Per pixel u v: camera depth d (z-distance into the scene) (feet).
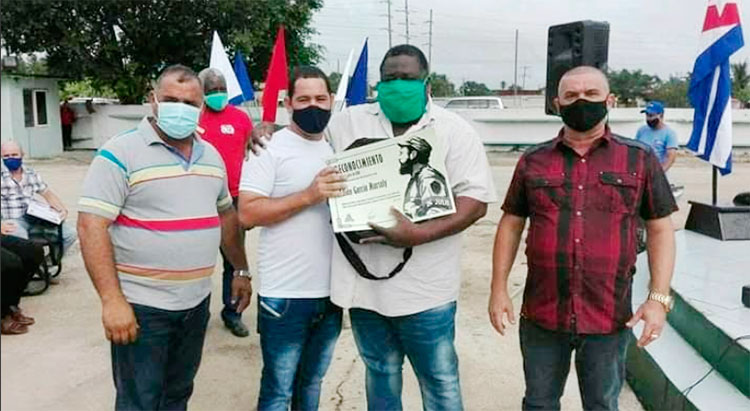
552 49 14.44
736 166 55.88
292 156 8.86
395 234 8.07
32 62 62.44
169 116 8.10
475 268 21.43
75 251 22.94
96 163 8.15
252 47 62.85
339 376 13.01
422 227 8.16
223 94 13.93
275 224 8.88
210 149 9.03
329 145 9.21
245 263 10.31
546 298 8.34
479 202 8.45
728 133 18.61
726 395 10.10
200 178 8.71
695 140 19.30
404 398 12.03
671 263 8.22
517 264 21.75
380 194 8.35
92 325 15.76
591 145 8.13
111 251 8.14
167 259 8.45
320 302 9.07
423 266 8.45
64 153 61.87
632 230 8.11
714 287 13.41
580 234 8.06
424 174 8.27
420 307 8.48
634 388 12.41
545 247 8.22
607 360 8.28
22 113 56.75
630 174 8.00
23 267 15.11
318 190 8.41
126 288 8.46
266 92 14.64
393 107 8.34
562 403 11.82
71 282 19.38
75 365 13.38
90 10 59.67
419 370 8.85
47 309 16.92
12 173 18.20
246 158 9.04
